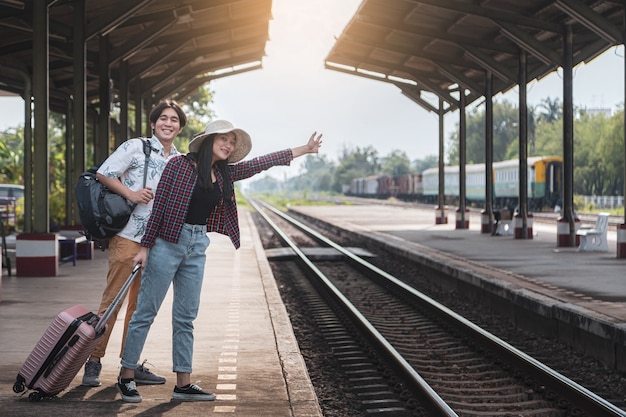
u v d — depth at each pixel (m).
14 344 6.71
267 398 5.13
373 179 93.81
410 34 20.98
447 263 14.27
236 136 4.75
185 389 4.99
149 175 5.14
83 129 14.66
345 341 9.27
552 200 45.59
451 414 5.44
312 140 5.00
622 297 9.70
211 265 14.74
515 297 10.27
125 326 5.40
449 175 58.00
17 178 31.75
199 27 20.91
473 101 25.67
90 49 19.72
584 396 5.95
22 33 16.59
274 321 8.31
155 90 26.98
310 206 66.06
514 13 17.69
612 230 24.61
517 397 6.57
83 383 5.24
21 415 4.51
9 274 12.04
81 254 15.02
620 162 58.50
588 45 18.02
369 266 16.42
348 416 6.03
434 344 9.26
